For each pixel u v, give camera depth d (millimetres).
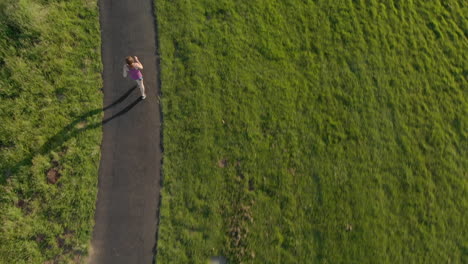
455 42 13570
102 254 9086
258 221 9828
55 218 9180
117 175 9805
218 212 9797
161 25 11648
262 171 10391
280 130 10953
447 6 14117
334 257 9797
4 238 8766
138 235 9328
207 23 12000
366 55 12539
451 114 12281
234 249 9469
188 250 9344
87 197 9438
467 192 11227
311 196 10320
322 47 12383
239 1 12539
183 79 11094
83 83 10578
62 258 8891
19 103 10062
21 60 10461
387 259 10000
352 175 10750
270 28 12344
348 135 11242
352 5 13305
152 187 9820
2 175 9359
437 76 12781
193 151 10297
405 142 11508
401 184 10930
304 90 11648
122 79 10836
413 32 13344
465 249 10508
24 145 9695
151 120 10508
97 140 10039
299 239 9828
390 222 10414
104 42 11188
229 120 10820
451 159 11594
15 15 10469
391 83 12289
